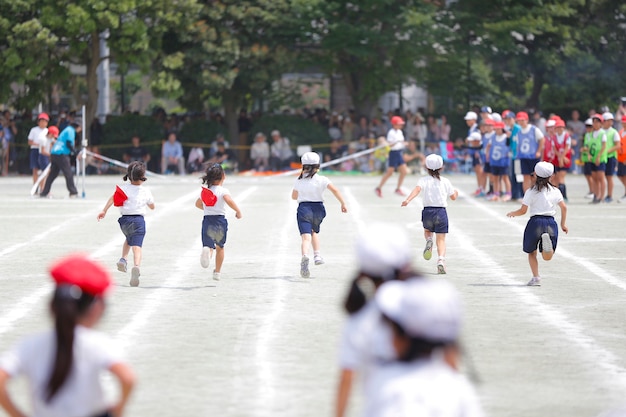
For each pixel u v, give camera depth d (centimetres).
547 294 3023
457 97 10400
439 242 3456
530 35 10288
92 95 9562
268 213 5575
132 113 9812
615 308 2797
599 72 10400
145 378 2009
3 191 7262
